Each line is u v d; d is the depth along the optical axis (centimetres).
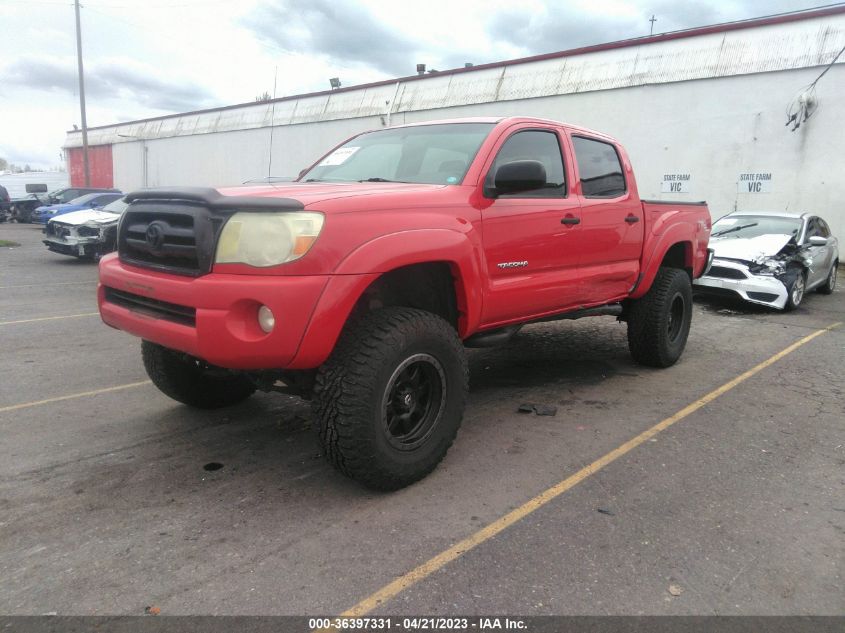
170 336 299
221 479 341
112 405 460
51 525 289
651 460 372
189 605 233
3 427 412
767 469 363
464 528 291
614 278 495
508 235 381
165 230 305
